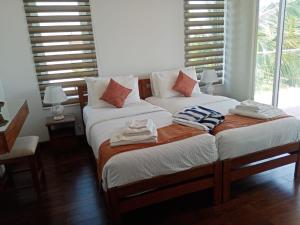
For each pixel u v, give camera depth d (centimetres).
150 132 206
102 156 196
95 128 263
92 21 363
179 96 384
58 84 362
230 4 435
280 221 196
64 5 344
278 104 413
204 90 452
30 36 340
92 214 215
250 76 418
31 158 236
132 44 394
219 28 450
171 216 208
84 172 291
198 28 435
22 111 257
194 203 224
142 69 410
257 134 224
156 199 198
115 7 370
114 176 182
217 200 221
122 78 362
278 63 389
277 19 377
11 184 269
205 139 208
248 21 404
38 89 359
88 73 377
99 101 339
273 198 224
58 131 355
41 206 229
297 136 244
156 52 413
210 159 209
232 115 264
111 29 376
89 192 249
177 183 205
